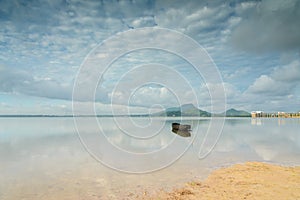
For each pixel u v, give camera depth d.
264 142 22.56
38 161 14.19
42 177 10.49
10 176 10.70
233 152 17.08
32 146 20.66
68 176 10.64
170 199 7.82
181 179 10.08
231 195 7.96
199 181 9.75
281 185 8.90
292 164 12.99
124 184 9.42
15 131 36.81
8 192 8.57
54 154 16.64
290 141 23.36
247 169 11.51
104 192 8.52
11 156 15.93
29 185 9.34
